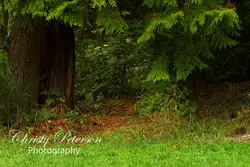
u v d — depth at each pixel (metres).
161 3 10.38
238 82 14.31
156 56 11.33
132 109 13.28
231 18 9.77
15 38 12.15
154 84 11.95
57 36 12.85
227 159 7.66
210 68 13.34
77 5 10.02
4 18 11.89
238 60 14.20
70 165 7.68
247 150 8.29
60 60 12.88
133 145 9.64
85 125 11.72
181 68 10.92
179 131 10.60
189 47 10.93
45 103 12.57
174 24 10.06
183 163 7.52
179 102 11.68
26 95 11.77
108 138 10.45
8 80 11.27
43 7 9.93
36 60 12.36
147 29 10.02
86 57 16.92
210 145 8.92
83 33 16.72
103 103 15.09
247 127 10.37
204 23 10.11
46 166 7.66
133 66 15.73
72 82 12.98
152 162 7.66
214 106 12.30
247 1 13.05
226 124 10.82
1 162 8.04
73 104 13.05
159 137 10.34
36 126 11.22
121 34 15.79
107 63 16.39
